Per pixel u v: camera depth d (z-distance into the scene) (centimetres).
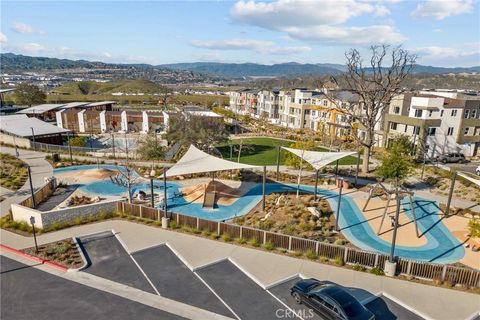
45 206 3023
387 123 5828
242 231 2350
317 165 3011
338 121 7175
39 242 2294
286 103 9156
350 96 6875
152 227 2566
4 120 6425
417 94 5800
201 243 2314
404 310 1647
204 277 1912
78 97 15288
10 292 1741
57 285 1806
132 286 1812
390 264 1920
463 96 6366
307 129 8225
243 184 3744
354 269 2002
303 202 3123
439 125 5366
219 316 1587
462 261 2158
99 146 6006
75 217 2641
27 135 5472
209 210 2989
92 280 1861
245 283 1859
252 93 11538
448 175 4209
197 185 3472
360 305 1508
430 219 2833
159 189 3544
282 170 4412
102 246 2267
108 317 1565
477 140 5647
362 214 2928
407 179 3975
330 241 2412
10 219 2658
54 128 6109
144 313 1598
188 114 5800
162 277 1905
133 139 6631
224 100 16200
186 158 3272
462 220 2816
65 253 2142
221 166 2964
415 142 5350
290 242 2209
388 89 4284
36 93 11288
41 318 1548
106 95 16775
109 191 3484
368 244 2384
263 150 5906
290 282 1872
